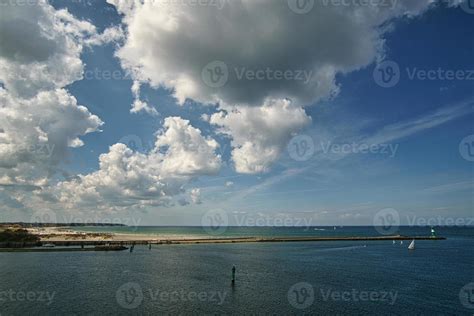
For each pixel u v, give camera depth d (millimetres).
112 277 50062
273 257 79500
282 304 36406
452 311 35125
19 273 52188
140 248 97188
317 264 68000
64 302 35844
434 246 121375
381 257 82250
